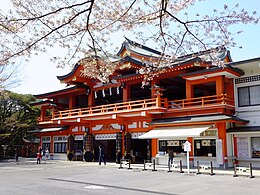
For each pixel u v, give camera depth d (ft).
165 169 76.02
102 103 128.77
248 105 78.23
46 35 21.67
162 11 23.00
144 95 121.60
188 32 24.21
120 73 103.40
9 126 144.66
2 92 39.96
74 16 20.88
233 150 77.20
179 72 87.45
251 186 47.55
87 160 111.96
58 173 71.82
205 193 41.42
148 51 111.75
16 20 20.66
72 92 126.62
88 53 29.48
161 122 85.40
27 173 72.23
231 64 75.66
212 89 99.81
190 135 73.77
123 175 66.08
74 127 123.24
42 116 142.82
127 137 98.48
